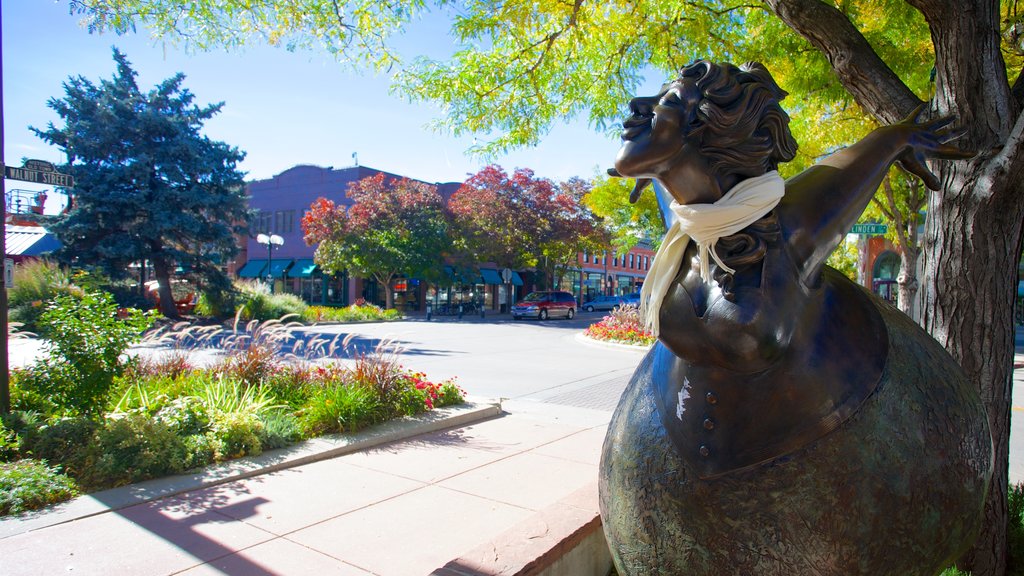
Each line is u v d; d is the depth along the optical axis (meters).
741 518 1.43
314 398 6.72
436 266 32.47
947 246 2.66
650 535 1.62
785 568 1.41
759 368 1.34
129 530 3.84
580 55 5.73
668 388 1.59
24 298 17.06
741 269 1.28
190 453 5.12
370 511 4.24
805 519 1.38
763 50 5.19
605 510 1.85
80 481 4.56
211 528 3.91
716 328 1.29
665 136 1.23
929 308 2.77
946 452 1.51
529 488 4.76
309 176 41.25
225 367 7.71
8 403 5.59
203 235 23.20
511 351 15.85
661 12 5.24
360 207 31.20
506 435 6.57
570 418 7.57
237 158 24.50
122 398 6.34
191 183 23.39
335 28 5.43
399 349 7.90
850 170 1.43
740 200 1.22
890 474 1.41
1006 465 2.77
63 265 21.06
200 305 24.42
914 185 11.05
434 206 33.19
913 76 5.62
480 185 36.38
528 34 5.60
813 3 2.77
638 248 66.81
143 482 4.70
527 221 35.75
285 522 4.03
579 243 39.09
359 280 39.06
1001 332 2.62
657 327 1.41
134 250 21.64
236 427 5.57
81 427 5.17
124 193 21.78
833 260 24.64
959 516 1.57
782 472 1.39
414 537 3.81
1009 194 2.47
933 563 1.55
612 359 14.37
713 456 1.44
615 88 5.70
